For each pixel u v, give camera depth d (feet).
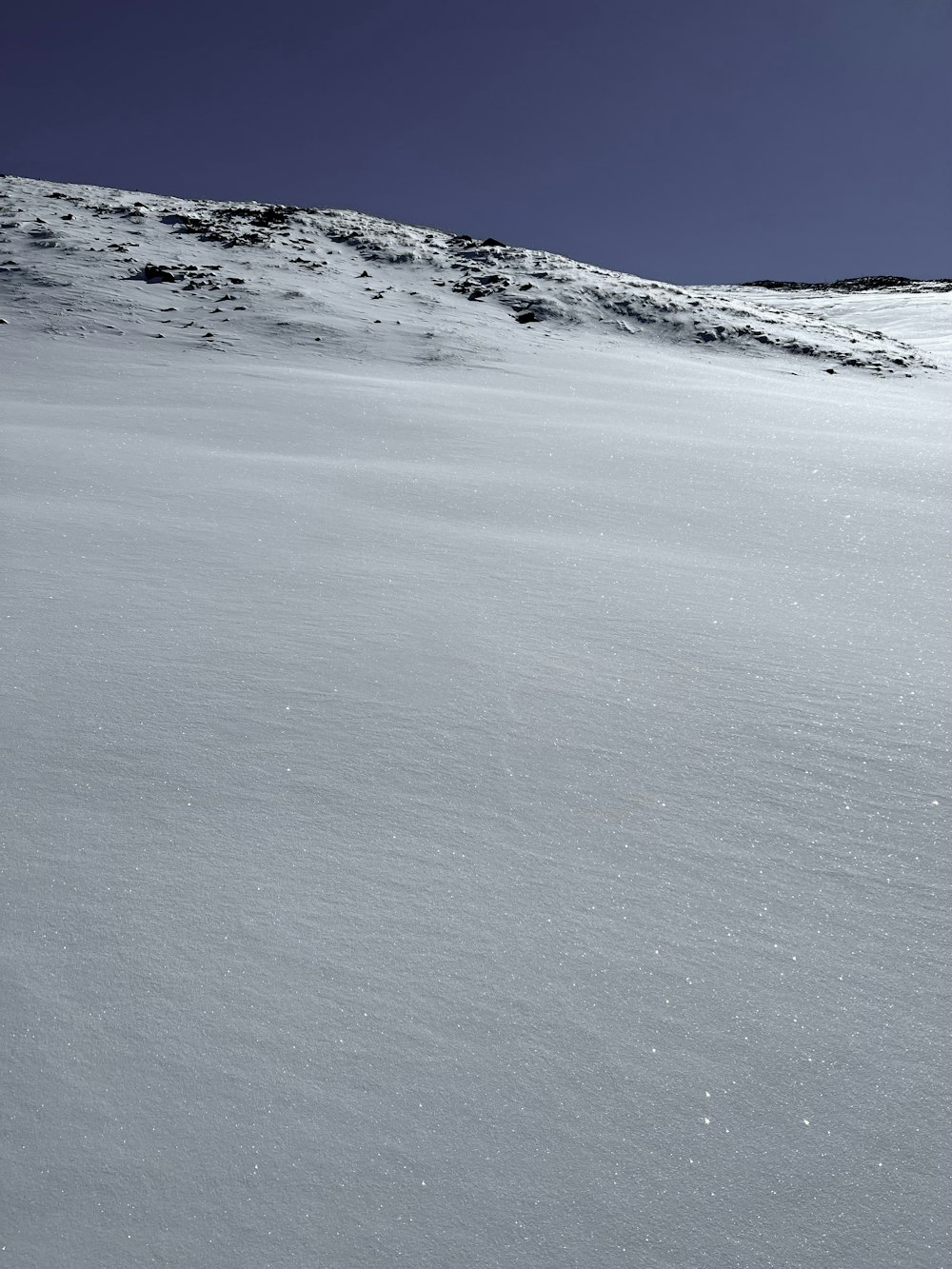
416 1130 3.63
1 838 5.21
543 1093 3.81
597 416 29.12
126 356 39.86
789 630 9.21
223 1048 3.93
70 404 25.81
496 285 70.28
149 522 12.42
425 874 5.12
